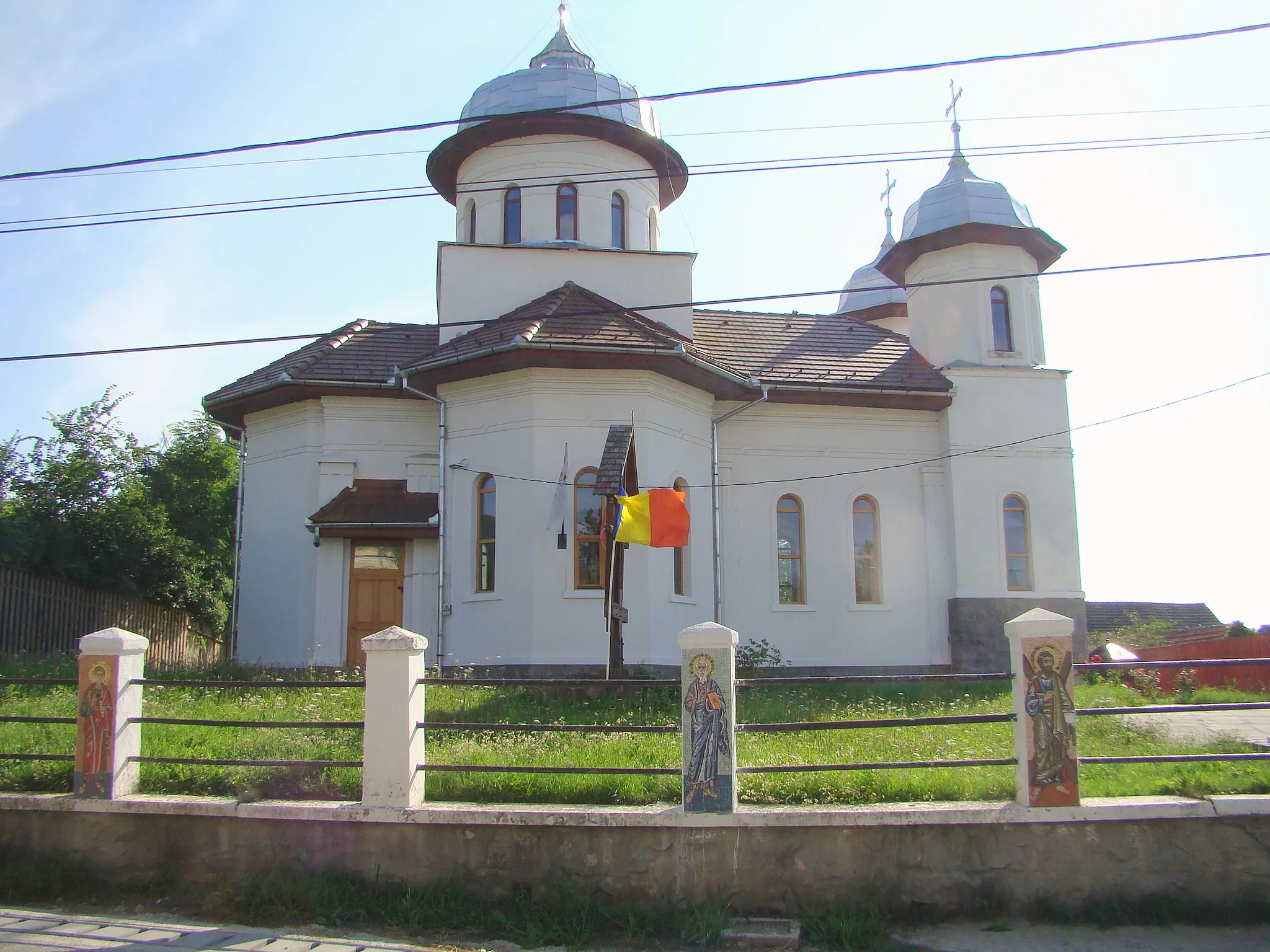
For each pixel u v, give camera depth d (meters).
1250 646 21.16
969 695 15.96
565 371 19.00
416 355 21.44
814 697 15.45
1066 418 23.05
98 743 8.93
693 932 7.75
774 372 21.81
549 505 18.50
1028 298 24.06
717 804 8.17
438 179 24.97
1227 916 8.11
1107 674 19.67
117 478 23.47
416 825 8.32
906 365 23.14
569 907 7.95
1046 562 22.44
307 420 20.94
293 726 8.77
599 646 18.25
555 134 23.05
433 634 19.58
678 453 19.97
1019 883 8.16
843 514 22.20
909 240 24.12
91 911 8.31
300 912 8.09
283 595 20.66
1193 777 9.21
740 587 21.41
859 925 7.73
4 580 19.00
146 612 23.75
